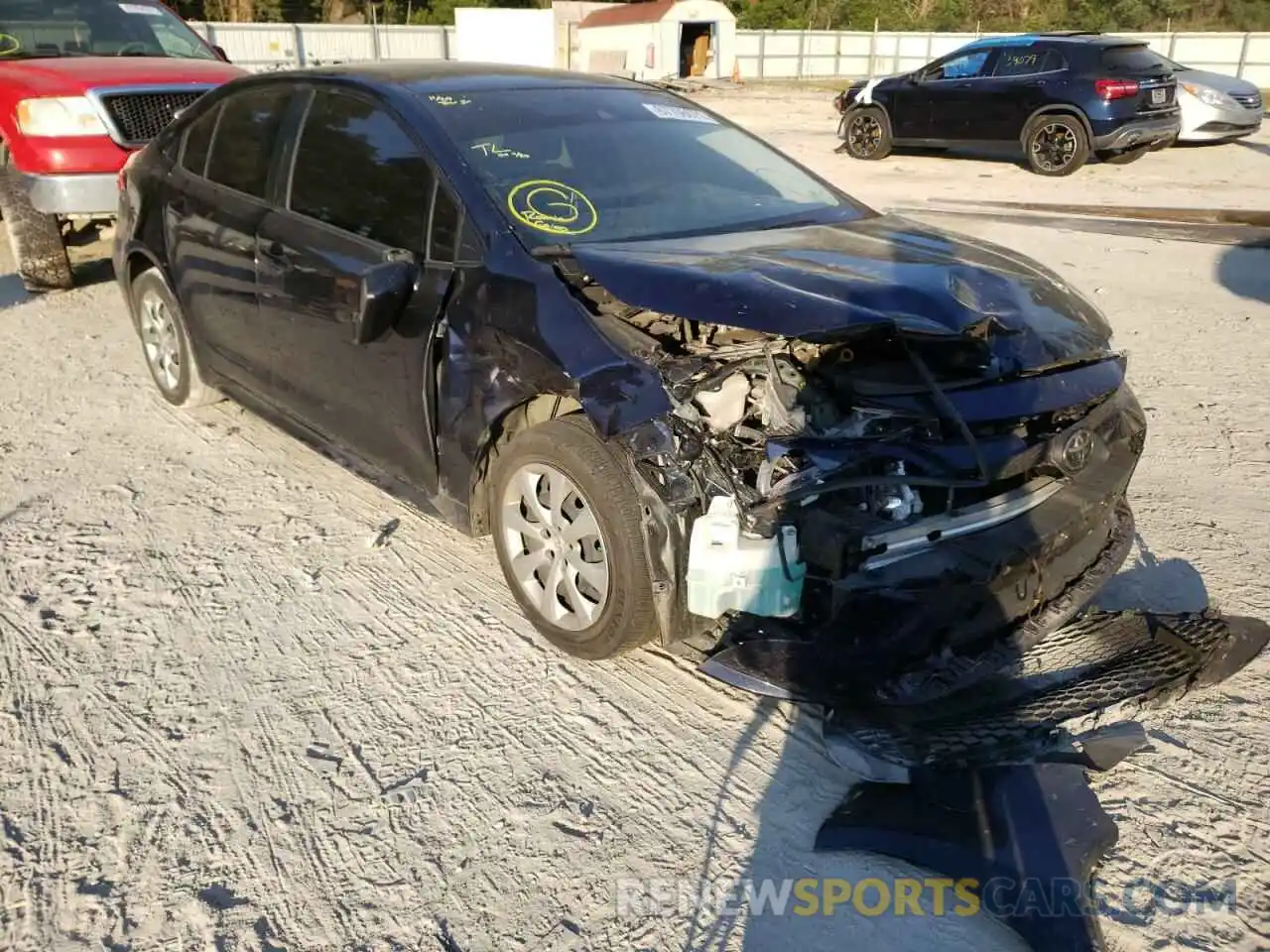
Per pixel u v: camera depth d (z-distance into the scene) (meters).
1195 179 13.45
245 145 4.58
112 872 2.55
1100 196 12.30
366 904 2.47
